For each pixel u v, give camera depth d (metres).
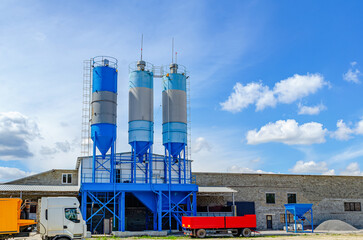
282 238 35.25
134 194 40.41
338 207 57.38
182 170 46.22
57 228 25.33
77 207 26.09
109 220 39.84
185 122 44.25
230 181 53.22
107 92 41.81
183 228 39.25
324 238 35.41
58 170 48.06
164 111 44.59
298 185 56.09
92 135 41.09
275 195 54.53
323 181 57.59
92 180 39.81
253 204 51.19
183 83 45.06
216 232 36.38
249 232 37.25
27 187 42.19
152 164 45.53
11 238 26.28
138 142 42.19
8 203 24.25
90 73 42.97
